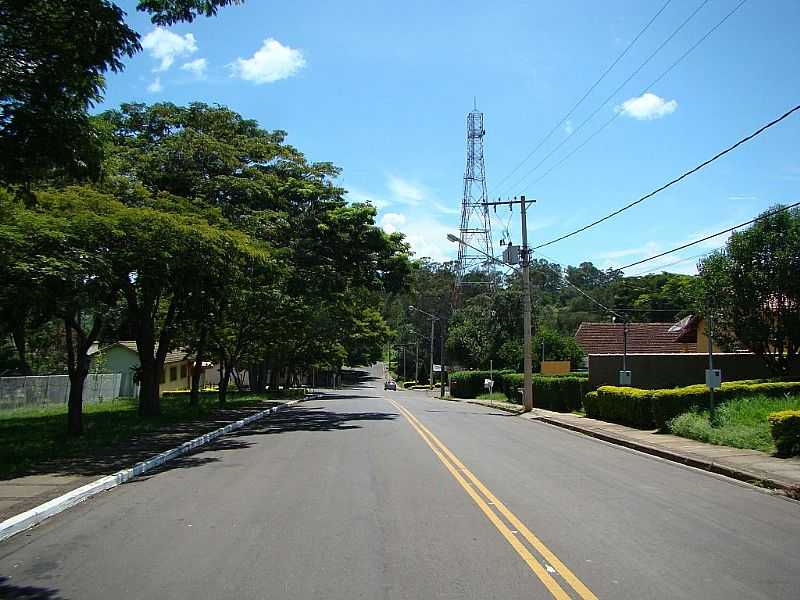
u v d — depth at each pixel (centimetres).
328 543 717
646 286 7469
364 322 6931
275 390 5284
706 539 738
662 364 2853
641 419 1972
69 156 848
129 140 2267
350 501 937
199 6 896
